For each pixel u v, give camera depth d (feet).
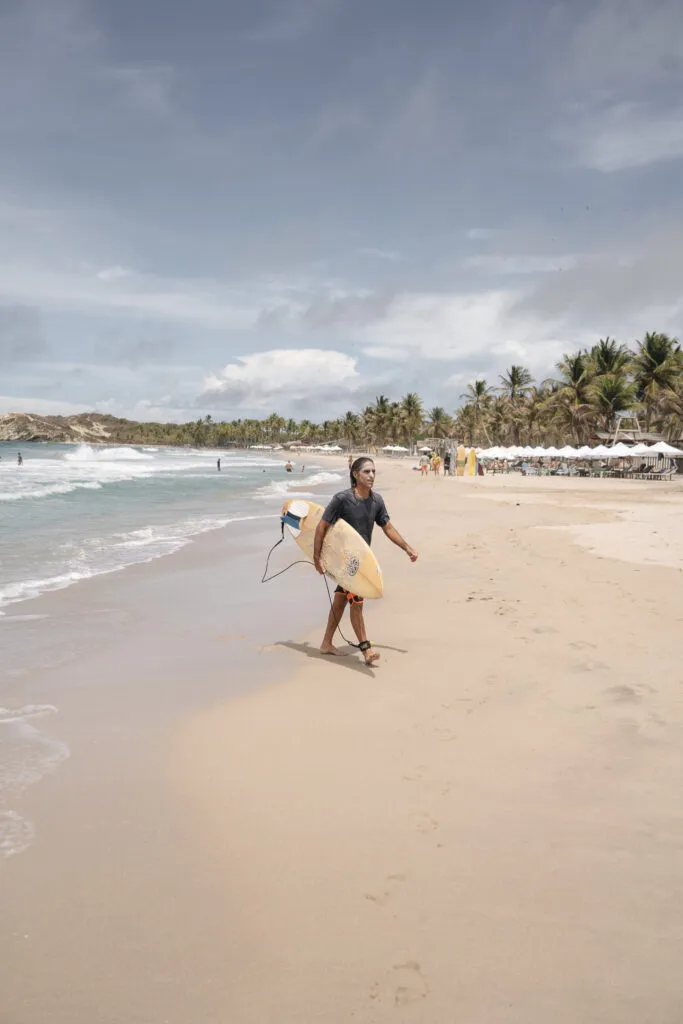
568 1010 6.39
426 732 13.32
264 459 407.64
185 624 23.08
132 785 11.20
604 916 7.69
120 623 23.07
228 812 10.25
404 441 474.49
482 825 9.71
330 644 19.27
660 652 18.07
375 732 13.39
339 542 18.35
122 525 53.72
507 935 7.41
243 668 17.99
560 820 9.80
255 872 8.68
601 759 11.79
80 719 14.26
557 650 18.62
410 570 32.86
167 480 132.16
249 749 12.66
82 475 134.31
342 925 7.64
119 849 9.25
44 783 11.26
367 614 24.03
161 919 7.79
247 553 39.91
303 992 6.66
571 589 26.91
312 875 8.59
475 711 14.38
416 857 8.95
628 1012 6.35
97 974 6.93
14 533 46.91
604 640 19.42
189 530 51.08
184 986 6.77
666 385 198.29
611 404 199.00
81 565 34.50
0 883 8.47
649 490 108.99
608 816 9.87
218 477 154.71
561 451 170.19
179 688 16.37
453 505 75.41
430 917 7.73
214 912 7.90
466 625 21.90
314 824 9.85
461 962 7.03
